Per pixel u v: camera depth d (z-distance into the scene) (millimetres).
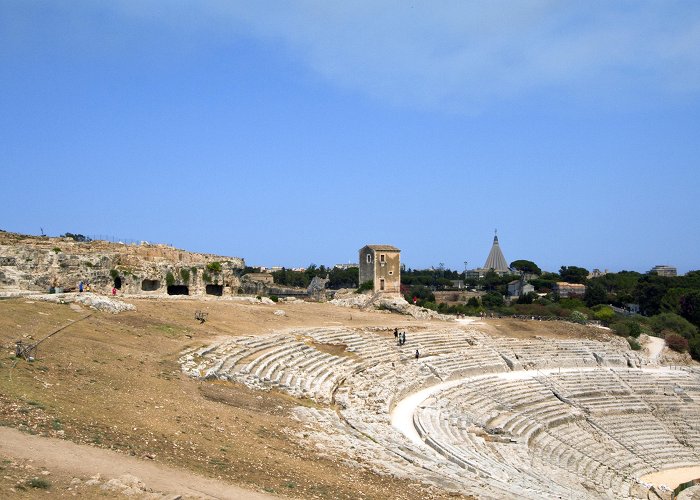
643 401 80562
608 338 103938
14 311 47812
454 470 36156
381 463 33219
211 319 66875
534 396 74125
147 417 30672
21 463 21062
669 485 61094
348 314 96000
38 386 31000
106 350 43250
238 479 24438
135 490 20297
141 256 87250
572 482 49812
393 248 116062
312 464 29609
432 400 61844
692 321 139250
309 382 53906
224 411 35969
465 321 105375
